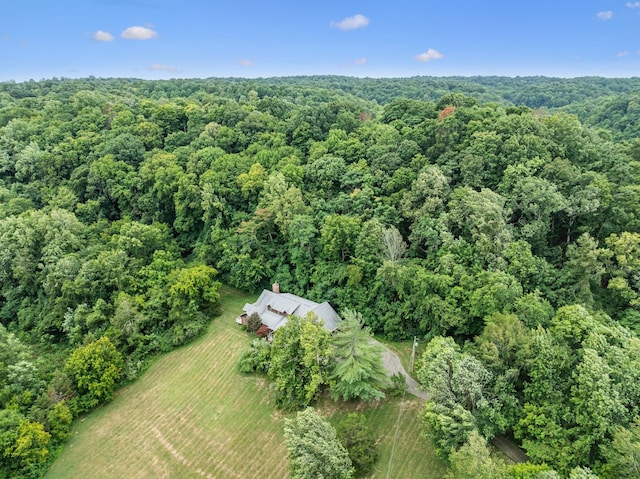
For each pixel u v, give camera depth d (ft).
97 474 112.27
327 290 167.22
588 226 152.15
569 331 108.47
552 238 165.07
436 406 98.94
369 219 172.76
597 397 89.56
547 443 94.68
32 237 187.93
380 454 109.09
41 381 130.31
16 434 109.50
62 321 167.22
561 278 135.74
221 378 144.56
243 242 187.32
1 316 184.75
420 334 151.64
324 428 98.94
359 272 154.81
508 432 109.09
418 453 108.78
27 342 170.30
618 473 85.25
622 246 134.41
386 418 120.37
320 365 124.57
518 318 117.70
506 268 135.23
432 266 149.48
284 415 126.52
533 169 162.50
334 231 161.89
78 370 132.67
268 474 108.68
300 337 124.06
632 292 129.29
